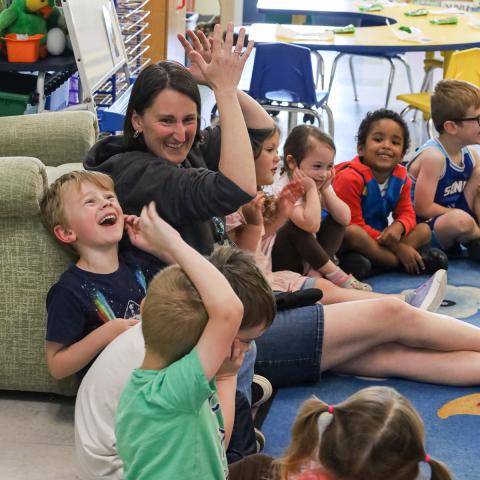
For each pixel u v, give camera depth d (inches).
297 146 137.1
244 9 411.8
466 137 158.9
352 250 153.7
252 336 76.7
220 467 70.1
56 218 101.3
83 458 92.6
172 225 101.5
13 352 109.4
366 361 114.2
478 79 221.6
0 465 98.3
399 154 153.3
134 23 205.8
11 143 140.6
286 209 132.0
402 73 354.3
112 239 101.1
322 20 364.8
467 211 167.3
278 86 218.7
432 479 64.1
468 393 111.4
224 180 94.1
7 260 106.8
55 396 113.6
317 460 65.7
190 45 105.1
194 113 103.0
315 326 108.1
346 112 291.1
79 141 140.4
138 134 105.3
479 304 142.6
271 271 135.2
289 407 108.2
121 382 90.7
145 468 68.0
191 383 66.1
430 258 154.3
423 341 111.0
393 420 62.9
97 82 159.9
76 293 100.5
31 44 163.5
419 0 343.0
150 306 69.6
